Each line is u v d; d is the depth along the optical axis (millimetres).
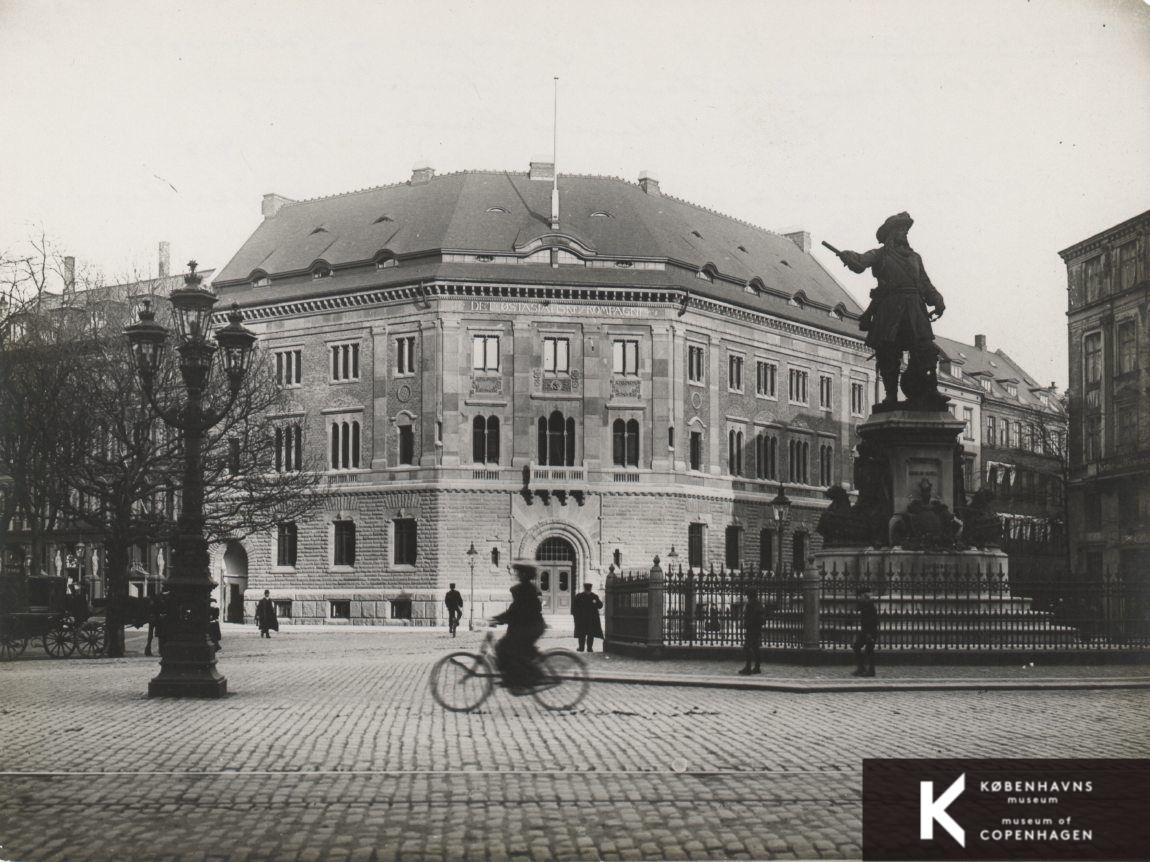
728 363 82312
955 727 20281
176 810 13602
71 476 46531
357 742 18609
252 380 59375
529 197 82062
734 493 81562
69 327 49250
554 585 74875
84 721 21281
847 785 15062
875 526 36188
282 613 78625
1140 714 22141
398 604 74750
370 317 77250
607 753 17500
